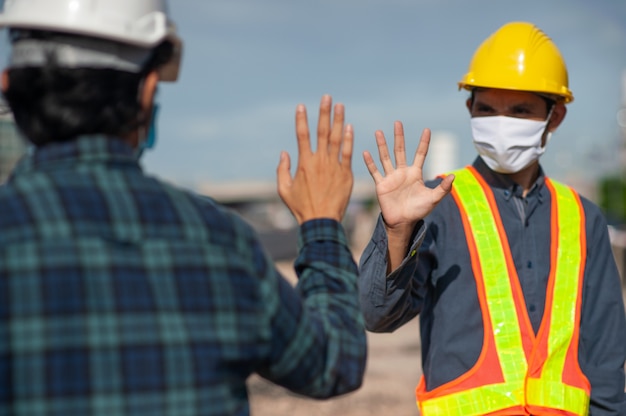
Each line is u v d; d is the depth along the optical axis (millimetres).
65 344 1599
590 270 3447
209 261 1781
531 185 3580
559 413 3211
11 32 1796
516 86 3445
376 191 2979
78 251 1650
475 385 3262
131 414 1619
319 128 2119
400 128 2949
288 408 8219
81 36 1750
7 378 1568
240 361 1785
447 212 3443
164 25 1842
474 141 3551
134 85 1821
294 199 2131
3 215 1649
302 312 1903
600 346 3379
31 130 1770
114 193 1744
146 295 1686
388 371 10109
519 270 3375
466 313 3328
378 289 3135
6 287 1594
